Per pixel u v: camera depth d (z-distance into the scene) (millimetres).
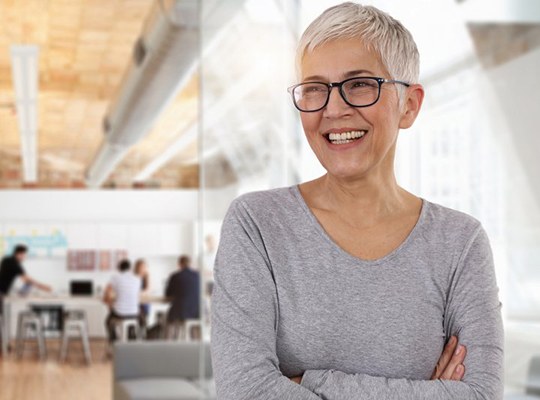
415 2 2986
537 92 3014
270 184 4148
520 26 3010
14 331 16250
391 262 1594
